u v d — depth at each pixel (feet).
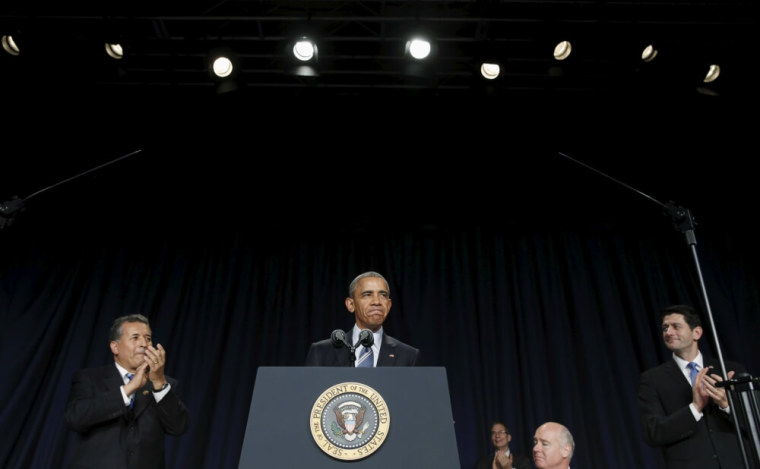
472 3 16.06
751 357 18.02
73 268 19.12
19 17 15.88
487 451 16.98
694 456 9.13
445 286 19.47
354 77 18.17
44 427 16.58
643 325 18.78
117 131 19.02
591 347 18.43
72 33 16.28
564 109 18.83
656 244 20.15
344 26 16.83
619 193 20.58
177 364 17.94
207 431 17.04
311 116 19.35
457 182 20.75
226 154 20.21
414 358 9.21
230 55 16.39
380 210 20.72
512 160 20.63
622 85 16.97
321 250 20.10
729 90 16.57
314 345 9.34
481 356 18.42
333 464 4.73
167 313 18.69
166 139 19.38
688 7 16.07
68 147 19.08
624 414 17.52
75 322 18.21
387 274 19.61
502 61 16.42
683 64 16.38
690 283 19.38
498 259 19.88
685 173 20.26
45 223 19.51
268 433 4.86
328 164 20.80
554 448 10.16
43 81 16.57
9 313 17.95
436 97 18.65
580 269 19.76
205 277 19.44
